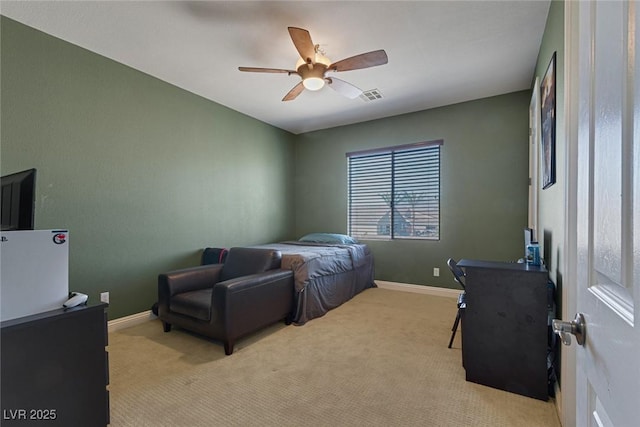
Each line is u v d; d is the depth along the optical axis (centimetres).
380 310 349
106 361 138
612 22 56
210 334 249
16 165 236
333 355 238
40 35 247
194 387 195
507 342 191
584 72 72
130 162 307
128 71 305
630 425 47
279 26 243
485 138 387
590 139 68
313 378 205
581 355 75
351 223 492
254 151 460
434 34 254
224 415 168
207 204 386
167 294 281
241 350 248
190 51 279
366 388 194
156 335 280
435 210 422
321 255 341
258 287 266
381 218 466
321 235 467
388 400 182
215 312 243
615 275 54
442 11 226
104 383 137
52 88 254
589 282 69
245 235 442
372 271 457
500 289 193
